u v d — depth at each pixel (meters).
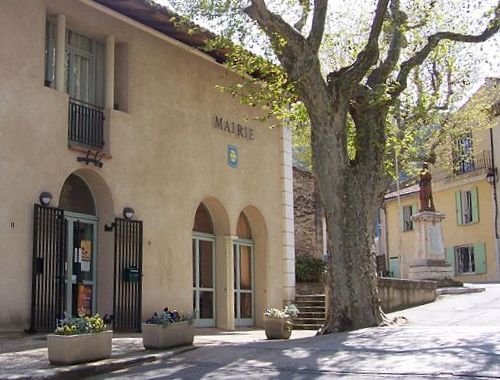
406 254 37.88
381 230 40.34
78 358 8.79
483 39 14.00
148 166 15.20
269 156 19.56
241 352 9.93
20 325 12.02
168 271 15.40
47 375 8.03
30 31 12.86
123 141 14.62
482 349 8.82
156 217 15.25
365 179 13.11
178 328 10.63
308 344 10.38
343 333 11.68
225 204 17.52
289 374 8.12
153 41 15.78
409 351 9.05
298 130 20.09
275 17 12.60
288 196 20.00
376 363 8.36
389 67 13.82
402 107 17.70
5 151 12.18
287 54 12.90
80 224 13.87
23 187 12.39
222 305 17.47
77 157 13.51
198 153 16.77
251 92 15.66
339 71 13.30
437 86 20.48
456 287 20.91
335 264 12.78
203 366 9.02
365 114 13.48
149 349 10.38
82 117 13.89
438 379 7.30
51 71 13.59
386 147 13.77
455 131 22.55
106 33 14.68
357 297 12.62
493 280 32.34
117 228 14.10
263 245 19.16
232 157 17.95
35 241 12.34
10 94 12.38
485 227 33.16
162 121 15.76
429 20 17.03
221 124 17.67
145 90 15.40
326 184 12.95
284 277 19.45
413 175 22.50
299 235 23.88
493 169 32.41
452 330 11.20
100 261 14.13
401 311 16.64
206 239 17.50
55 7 13.45
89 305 13.86
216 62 17.25
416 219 22.81
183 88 16.52
